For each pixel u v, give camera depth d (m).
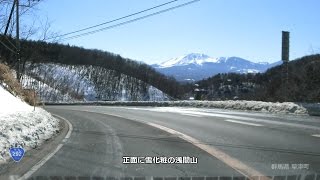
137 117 25.19
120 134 15.98
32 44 42.31
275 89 46.59
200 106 38.81
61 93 95.25
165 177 8.60
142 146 12.78
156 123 20.64
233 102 34.16
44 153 11.52
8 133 12.50
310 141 13.41
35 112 19.70
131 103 51.09
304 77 40.34
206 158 10.66
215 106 36.19
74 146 12.84
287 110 27.20
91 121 22.53
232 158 10.62
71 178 8.55
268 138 14.23
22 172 9.15
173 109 34.69
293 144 12.84
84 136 15.40
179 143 13.38
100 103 58.56
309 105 26.45
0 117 14.94
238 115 25.00
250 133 15.69
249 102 32.22
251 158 10.59
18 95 28.45
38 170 9.34
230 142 13.45
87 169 9.40
